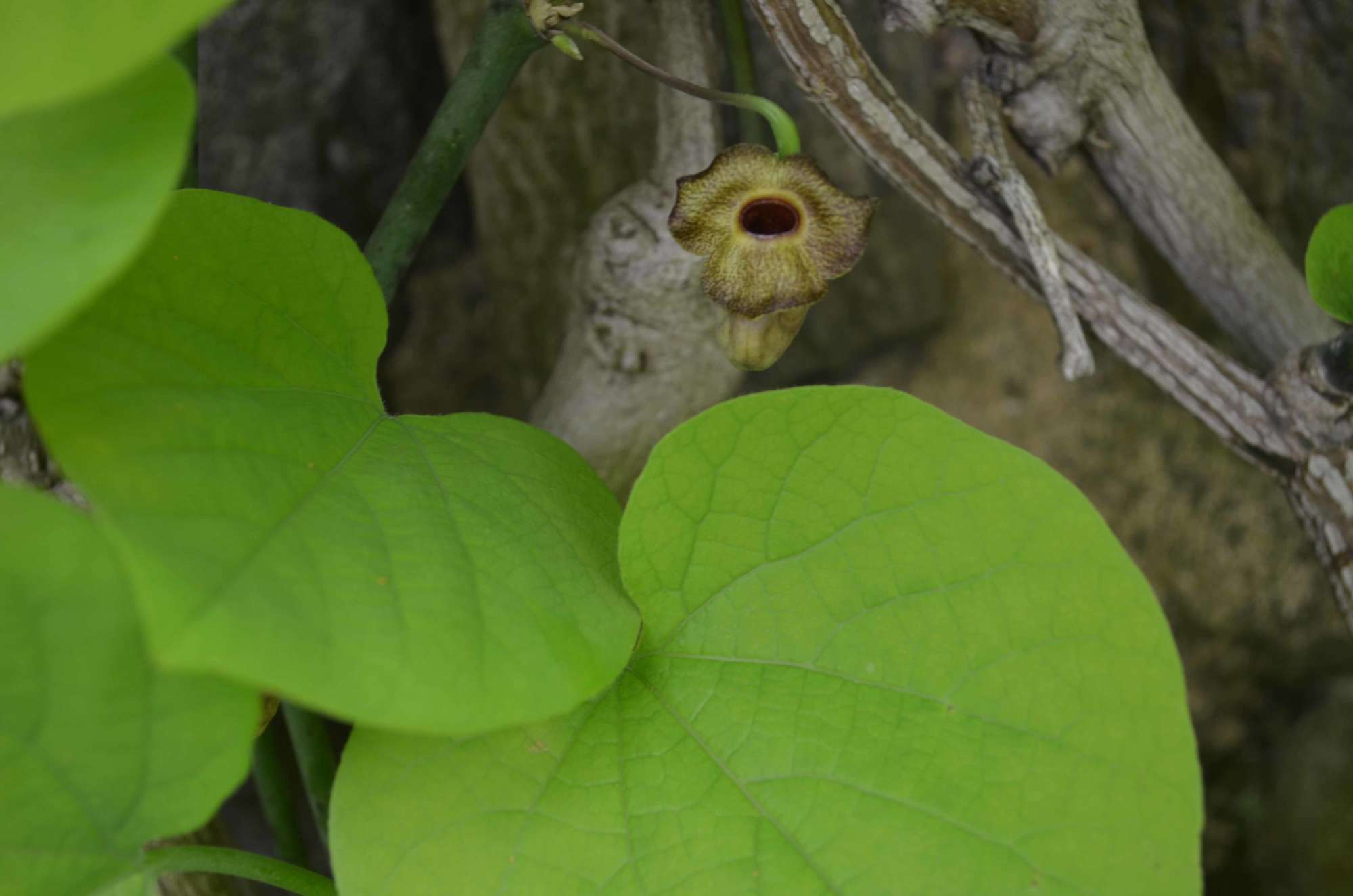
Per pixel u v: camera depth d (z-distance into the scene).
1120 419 0.75
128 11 0.50
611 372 0.64
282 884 0.55
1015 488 0.55
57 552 0.52
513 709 0.53
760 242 0.58
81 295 0.50
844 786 0.55
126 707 0.53
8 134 0.51
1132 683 0.54
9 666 0.52
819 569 0.56
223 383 0.54
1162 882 0.53
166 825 0.53
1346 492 0.59
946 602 0.55
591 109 0.69
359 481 0.54
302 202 0.73
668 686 0.56
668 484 0.56
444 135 0.60
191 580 0.51
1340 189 0.67
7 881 0.53
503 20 0.59
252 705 0.53
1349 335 0.59
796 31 0.58
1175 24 0.67
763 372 0.75
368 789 0.54
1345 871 0.79
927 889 0.54
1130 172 0.62
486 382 0.77
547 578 0.55
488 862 0.54
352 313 0.57
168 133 0.51
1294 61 0.66
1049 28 0.59
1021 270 0.60
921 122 0.59
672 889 0.54
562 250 0.71
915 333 0.76
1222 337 0.71
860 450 0.56
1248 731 0.83
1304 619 0.77
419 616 0.53
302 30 0.72
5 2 0.50
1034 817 0.54
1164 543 0.76
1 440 0.57
